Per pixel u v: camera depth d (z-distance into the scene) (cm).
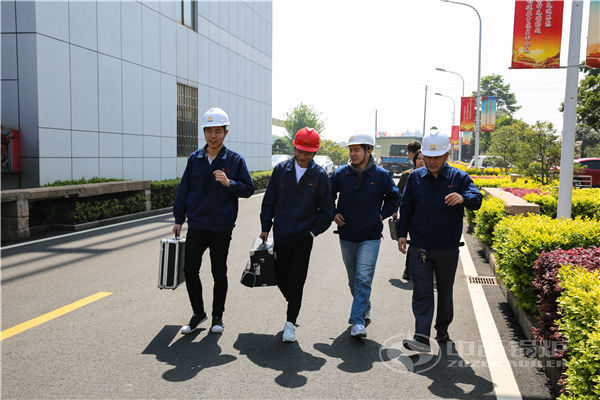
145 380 343
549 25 722
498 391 335
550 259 391
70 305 510
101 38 1306
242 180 446
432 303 411
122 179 1370
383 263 753
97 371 355
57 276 630
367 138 443
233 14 2255
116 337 423
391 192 458
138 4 1484
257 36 2570
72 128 1203
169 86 1692
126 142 1437
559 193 730
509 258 475
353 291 481
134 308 504
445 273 410
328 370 366
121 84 1404
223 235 442
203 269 687
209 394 325
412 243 415
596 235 467
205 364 372
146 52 1535
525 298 456
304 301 542
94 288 575
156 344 409
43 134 1109
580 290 297
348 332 447
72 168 1207
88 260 727
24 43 1082
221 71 2139
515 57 735
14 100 1096
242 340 423
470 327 463
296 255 432
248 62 2456
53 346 401
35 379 341
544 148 1386
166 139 1677
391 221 503
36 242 871
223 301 452
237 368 366
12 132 1070
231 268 692
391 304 534
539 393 333
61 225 1013
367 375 358
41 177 1105
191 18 1883
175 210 450
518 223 512
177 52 1747
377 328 459
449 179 403
